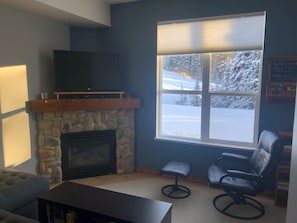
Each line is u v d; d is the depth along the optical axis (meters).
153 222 1.58
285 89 2.76
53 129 3.33
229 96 3.25
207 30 3.17
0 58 2.76
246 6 2.92
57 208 1.85
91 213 1.70
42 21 3.25
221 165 3.22
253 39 2.96
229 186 2.42
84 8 3.18
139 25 3.56
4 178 2.27
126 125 3.70
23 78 3.06
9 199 1.97
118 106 3.55
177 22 3.32
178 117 3.61
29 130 3.19
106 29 3.79
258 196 2.99
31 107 3.14
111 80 3.54
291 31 2.74
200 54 3.35
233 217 2.52
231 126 3.29
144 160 3.78
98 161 3.73
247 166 3.06
